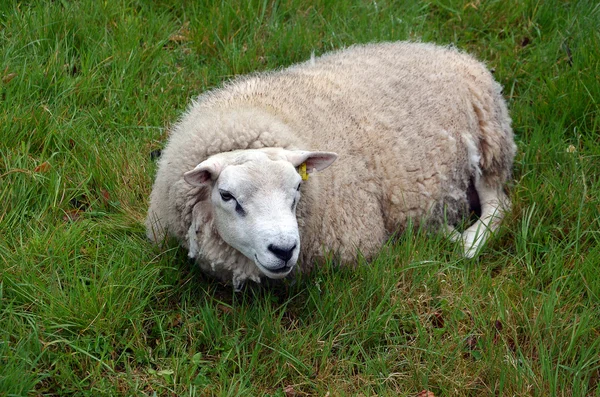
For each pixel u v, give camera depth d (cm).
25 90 489
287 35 572
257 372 358
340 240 405
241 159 357
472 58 519
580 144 516
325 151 402
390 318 384
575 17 597
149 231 417
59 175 446
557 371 351
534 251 441
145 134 495
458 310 391
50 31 534
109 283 377
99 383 341
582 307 397
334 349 377
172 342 369
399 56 490
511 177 512
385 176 431
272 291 403
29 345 343
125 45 535
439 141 460
